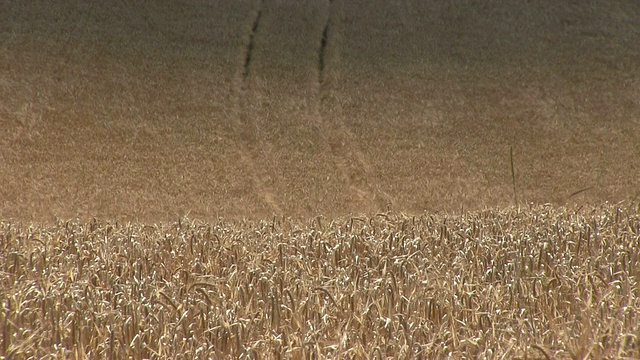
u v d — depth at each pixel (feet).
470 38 355.15
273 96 298.56
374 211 208.23
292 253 65.46
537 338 40.57
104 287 53.36
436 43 350.02
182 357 37.68
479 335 40.37
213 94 293.84
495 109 295.69
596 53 345.51
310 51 337.52
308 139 265.75
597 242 63.62
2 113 257.96
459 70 326.65
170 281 53.93
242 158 246.27
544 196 229.66
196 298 47.57
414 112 291.17
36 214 192.03
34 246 67.77
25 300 45.42
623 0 397.60
